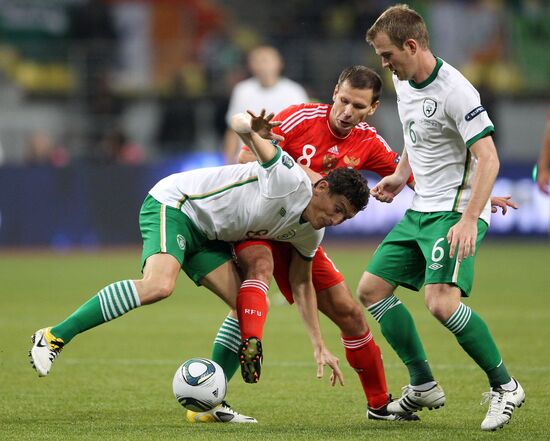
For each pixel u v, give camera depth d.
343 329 20.70
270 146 19.09
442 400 20.25
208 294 47.31
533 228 67.94
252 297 19.41
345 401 22.52
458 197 19.70
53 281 49.03
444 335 33.06
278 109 41.66
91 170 64.69
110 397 22.73
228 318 20.98
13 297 43.06
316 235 19.78
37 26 76.56
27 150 73.81
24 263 58.16
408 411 20.28
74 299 42.34
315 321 20.44
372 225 66.38
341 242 66.56
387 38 19.34
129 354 29.30
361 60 73.88
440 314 19.16
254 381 19.00
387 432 18.78
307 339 32.28
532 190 67.56
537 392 22.92
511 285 47.69
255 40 77.94
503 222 67.88
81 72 73.75
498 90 76.62
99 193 64.69
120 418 20.25
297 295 20.53
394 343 20.31
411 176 21.98
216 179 19.98
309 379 25.33
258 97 41.72
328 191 19.00
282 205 19.22
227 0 79.75
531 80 77.56
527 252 64.44
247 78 71.38
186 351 29.84
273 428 19.23
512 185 67.31
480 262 58.59
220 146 72.38
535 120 76.25
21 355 28.84
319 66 73.06
